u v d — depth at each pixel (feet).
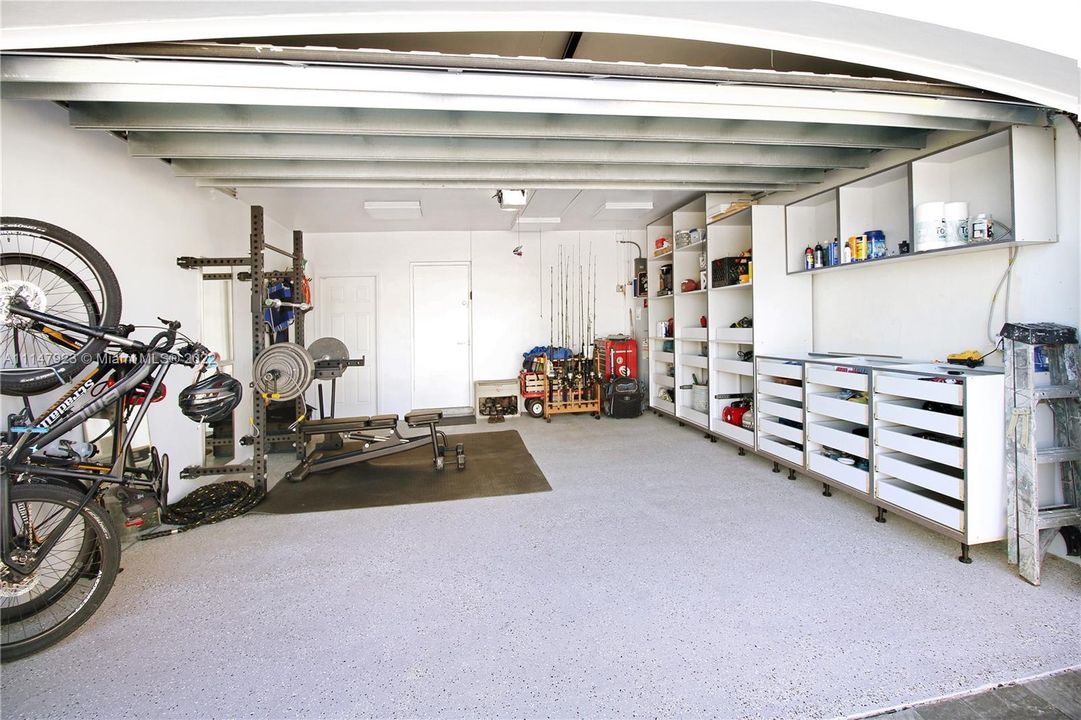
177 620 6.55
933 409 8.93
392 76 6.28
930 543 8.50
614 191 15.67
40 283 7.55
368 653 5.83
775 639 5.96
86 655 5.85
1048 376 7.73
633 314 23.13
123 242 9.54
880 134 9.64
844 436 10.18
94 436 8.61
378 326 22.07
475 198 16.03
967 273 9.30
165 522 9.70
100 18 4.80
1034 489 7.10
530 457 14.61
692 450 15.08
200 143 9.23
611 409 20.56
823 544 8.50
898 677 5.30
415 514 10.27
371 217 18.61
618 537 8.93
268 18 4.87
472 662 5.65
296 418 15.66
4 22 4.81
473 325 22.50
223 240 13.61
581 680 5.33
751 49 8.30
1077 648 5.71
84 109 7.82
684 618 6.42
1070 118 7.58
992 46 5.47
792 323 13.32
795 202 12.99
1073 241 7.59
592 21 5.09
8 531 5.80
